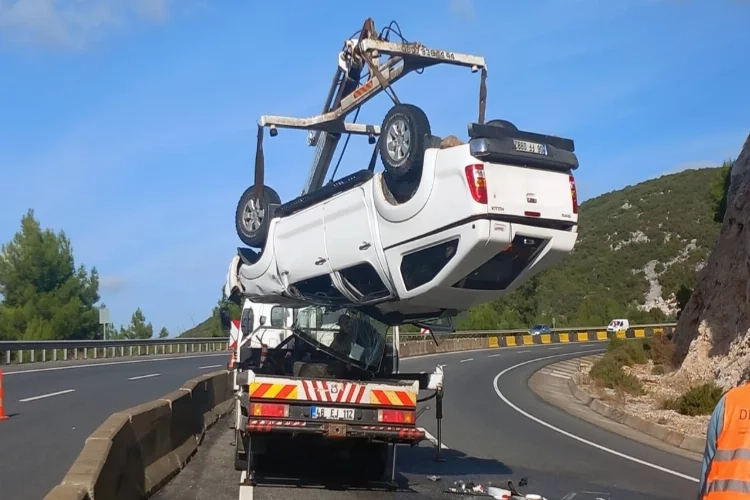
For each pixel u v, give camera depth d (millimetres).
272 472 11562
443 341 54281
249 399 10422
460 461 13711
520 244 9375
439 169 9242
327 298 11375
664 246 128125
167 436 10992
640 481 12320
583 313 84812
